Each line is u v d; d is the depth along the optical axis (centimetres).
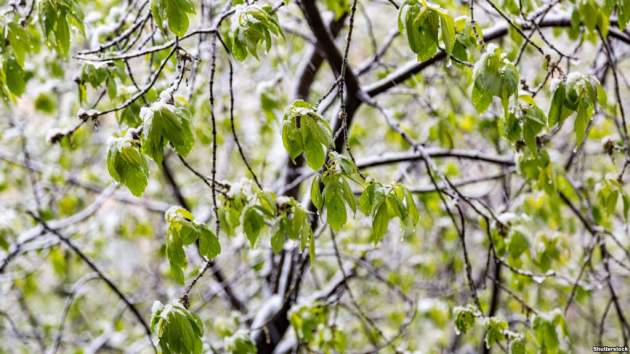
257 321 372
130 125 238
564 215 446
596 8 216
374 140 543
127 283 613
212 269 455
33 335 541
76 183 488
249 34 167
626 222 253
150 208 495
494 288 365
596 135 383
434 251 531
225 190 220
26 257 514
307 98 413
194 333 178
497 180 442
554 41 393
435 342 505
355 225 483
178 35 173
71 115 450
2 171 502
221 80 426
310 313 320
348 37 170
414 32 160
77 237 520
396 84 326
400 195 169
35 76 403
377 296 540
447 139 357
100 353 587
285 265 384
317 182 165
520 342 235
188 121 167
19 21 207
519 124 205
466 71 285
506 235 278
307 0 286
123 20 271
